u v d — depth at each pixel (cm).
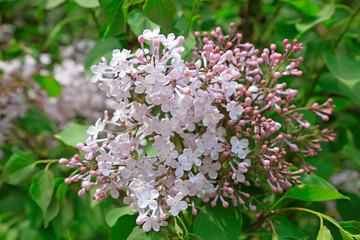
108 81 40
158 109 45
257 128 41
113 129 56
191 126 41
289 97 45
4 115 74
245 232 49
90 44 79
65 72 74
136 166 42
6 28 92
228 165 45
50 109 76
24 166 52
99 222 62
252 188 48
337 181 73
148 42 46
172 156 41
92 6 52
